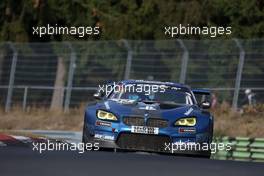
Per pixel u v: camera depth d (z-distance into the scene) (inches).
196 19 4702.3
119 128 1918.1
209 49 3976.4
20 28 5177.2
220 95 3882.9
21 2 5191.9
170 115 1934.1
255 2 4653.1
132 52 4190.5
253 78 3821.4
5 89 4532.5
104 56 4443.9
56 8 5137.8
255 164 1638.8
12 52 4579.2
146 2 4918.8
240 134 3427.7
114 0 5167.3
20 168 1352.1
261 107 3720.5
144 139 1915.6
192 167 1498.5
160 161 1608.0
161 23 4820.4
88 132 1961.1
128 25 4968.0
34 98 4490.7
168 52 4089.6
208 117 1982.0
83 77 4458.7
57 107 4402.1
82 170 1358.3
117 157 1663.4
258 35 4658.0
